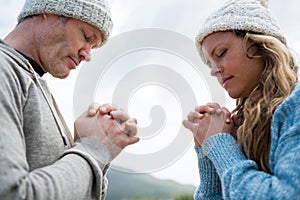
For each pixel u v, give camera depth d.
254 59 1.75
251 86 1.78
